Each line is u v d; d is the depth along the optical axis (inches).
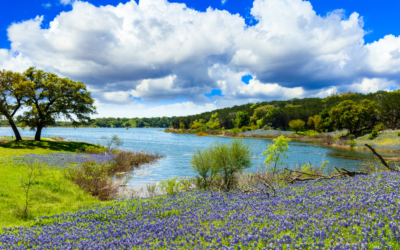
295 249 167.5
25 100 1569.9
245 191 454.9
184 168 1095.6
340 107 2967.5
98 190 610.5
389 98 3253.0
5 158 899.4
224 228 232.5
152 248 210.1
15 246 229.6
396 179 329.4
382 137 2197.3
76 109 1713.8
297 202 285.1
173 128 7687.0
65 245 229.6
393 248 148.9
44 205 458.0
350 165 1122.0
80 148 1565.0
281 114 4773.6
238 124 5713.6
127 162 1124.5
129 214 346.0
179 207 362.0
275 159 772.6
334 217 214.5
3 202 440.5
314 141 2780.5
